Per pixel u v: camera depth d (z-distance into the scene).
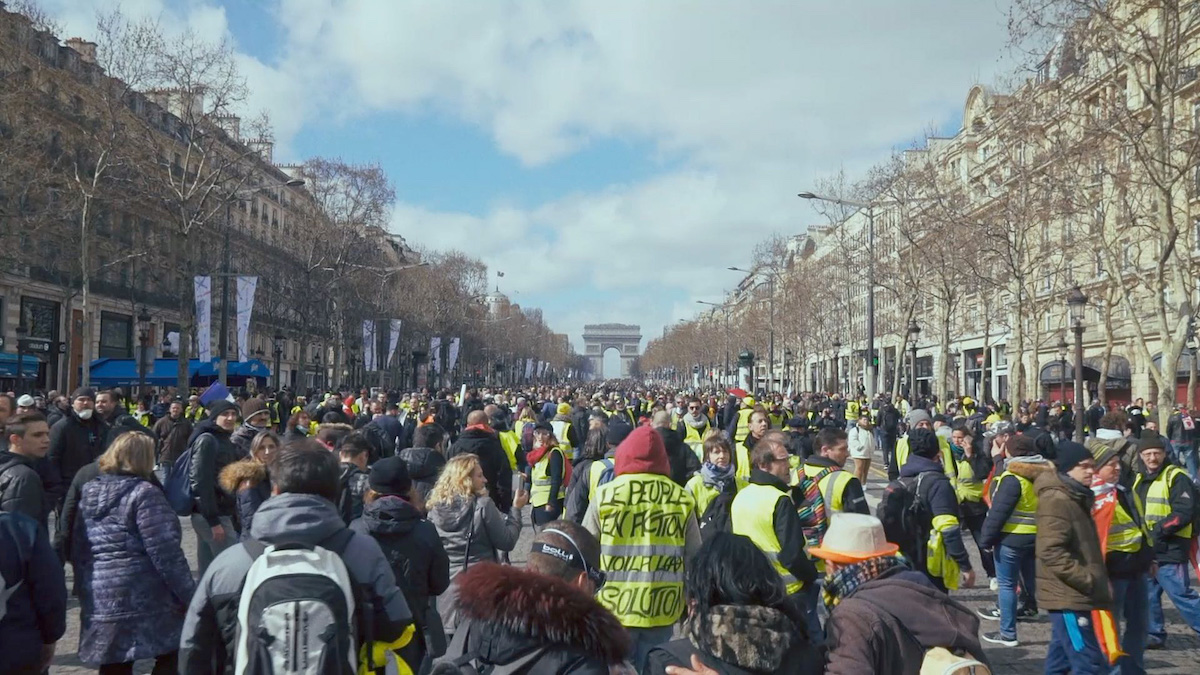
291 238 78.94
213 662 4.12
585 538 4.54
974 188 41.56
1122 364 45.31
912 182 41.66
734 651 3.46
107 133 37.09
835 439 7.83
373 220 58.03
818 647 3.86
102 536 6.12
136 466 6.34
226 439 9.27
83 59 43.47
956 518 7.86
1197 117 23.42
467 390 30.78
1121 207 30.16
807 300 68.50
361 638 4.20
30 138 35.28
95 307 56.25
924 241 41.09
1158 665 8.43
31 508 7.29
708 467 8.36
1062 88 24.92
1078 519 6.68
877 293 76.44
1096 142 23.16
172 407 16.81
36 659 4.90
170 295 62.88
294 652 3.68
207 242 55.19
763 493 6.63
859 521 4.23
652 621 6.04
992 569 11.63
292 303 65.94
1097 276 43.16
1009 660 8.55
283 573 3.89
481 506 6.70
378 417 18.19
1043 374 47.25
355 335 72.06
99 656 6.00
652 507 6.14
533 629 3.43
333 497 4.40
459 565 6.53
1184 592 8.67
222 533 8.83
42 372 51.56
